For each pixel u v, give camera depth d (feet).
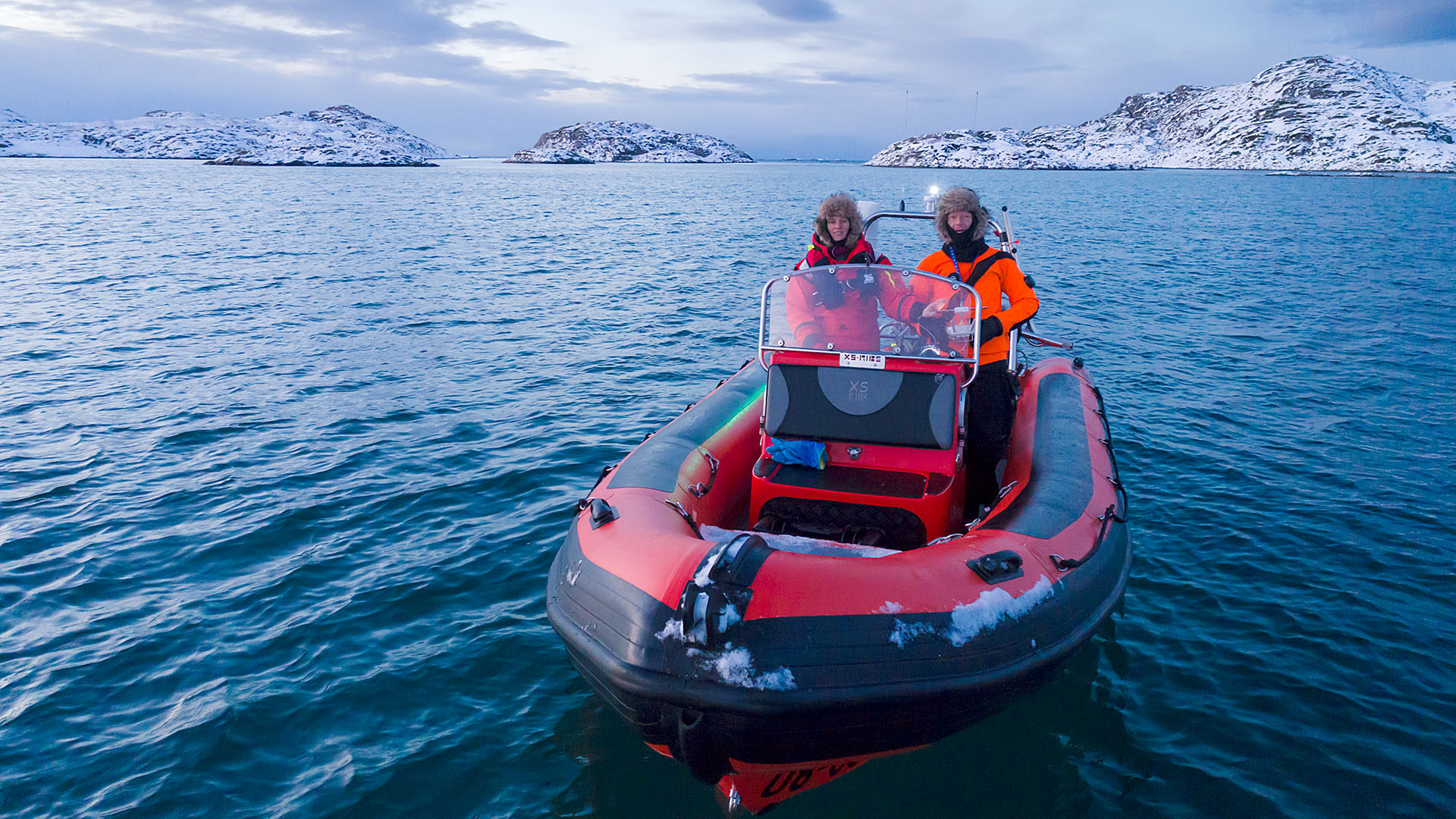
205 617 13.50
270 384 27.20
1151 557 15.39
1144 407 24.44
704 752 8.39
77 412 24.12
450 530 16.63
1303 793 9.70
